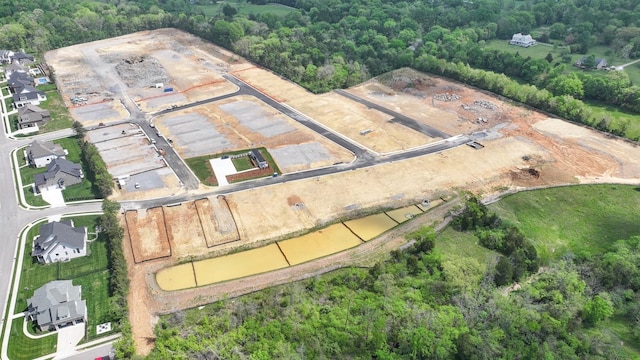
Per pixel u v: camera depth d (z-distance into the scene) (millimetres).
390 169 112188
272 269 83188
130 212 97125
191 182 107500
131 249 87312
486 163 114688
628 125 124938
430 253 82625
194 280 80750
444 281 76438
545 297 73562
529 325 65812
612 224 96000
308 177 109312
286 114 140625
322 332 66500
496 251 86125
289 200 101312
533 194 104125
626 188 106125
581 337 65312
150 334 70312
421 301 71625
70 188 105250
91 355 67438
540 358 61500
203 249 87688
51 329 71312
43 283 79625
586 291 75000
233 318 70812
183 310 74250
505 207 99625
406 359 62438
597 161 115812
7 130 132000
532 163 114812
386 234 91688
